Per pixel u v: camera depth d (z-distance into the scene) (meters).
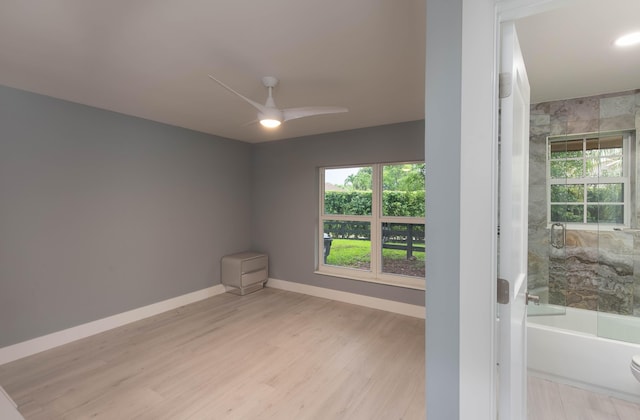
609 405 2.00
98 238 3.15
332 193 4.41
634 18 1.57
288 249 4.62
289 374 2.38
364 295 3.94
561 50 1.92
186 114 3.36
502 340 1.03
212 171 4.34
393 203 3.95
